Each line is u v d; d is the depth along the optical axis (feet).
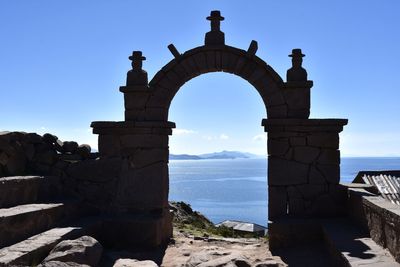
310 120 29.84
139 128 31.53
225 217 220.64
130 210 31.45
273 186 30.32
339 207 29.86
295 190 30.17
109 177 31.78
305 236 27.99
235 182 646.74
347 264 18.31
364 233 23.97
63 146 33.22
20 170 30.99
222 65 31.30
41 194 29.22
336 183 29.91
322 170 30.07
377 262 17.65
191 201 334.44
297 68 30.53
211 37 31.40
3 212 23.03
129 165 31.73
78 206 30.42
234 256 23.03
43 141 33.17
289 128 30.14
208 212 248.11
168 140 32.42
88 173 31.96
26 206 25.67
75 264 20.16
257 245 31.40
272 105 30.76
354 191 27.55
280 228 28.14
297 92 30.53
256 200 344.28
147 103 32.01
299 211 30.04
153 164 31.53
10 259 19.22
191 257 24.47
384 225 19.67
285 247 28.04
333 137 30.07
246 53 30.76
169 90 31.81
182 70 31.68
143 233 29.19
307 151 30.17
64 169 32.17
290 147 30.30
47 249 22.11
